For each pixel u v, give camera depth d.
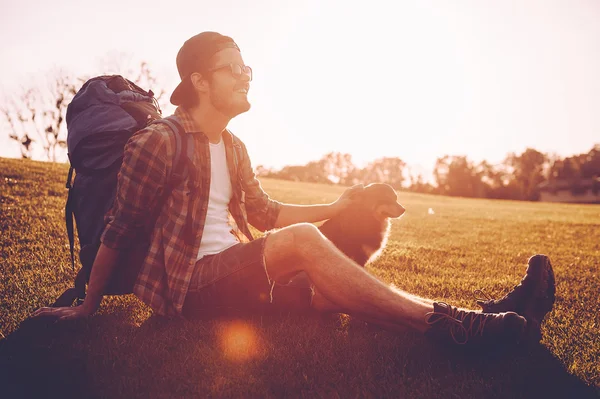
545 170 85.19
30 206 6.98
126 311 2.96
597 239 9.09
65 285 3.42
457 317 2.20
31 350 2.32
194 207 2.51
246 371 2.13
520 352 2.29
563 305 3.41
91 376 2.06
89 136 2.56
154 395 1.91
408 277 4.34
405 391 1.97
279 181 32.03
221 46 2.54
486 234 9.20
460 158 71.75
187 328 2.61
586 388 2.04
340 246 3.37
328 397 1.90
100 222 2.63
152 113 2.85
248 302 2.52
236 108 2.58
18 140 39.19
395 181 78.25
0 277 3.53
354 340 2.51
